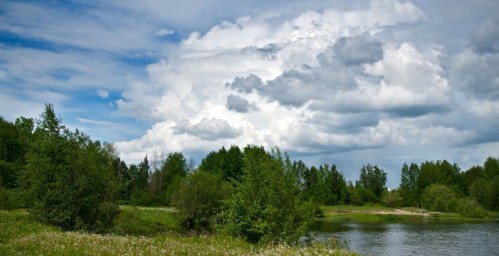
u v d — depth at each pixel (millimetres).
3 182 57188
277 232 29078
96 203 37156
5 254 15273
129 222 50438
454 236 63750
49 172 35062
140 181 149500
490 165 175125
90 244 17578
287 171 30891
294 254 18609
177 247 18469
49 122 36750
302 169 161750
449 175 173500
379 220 105062
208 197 67938
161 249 17281
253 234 30656
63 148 36281
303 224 29797
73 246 17047
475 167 187125
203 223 67500
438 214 122188
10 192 40531
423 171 177750
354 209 133875
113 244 18266
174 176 127625
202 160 123812
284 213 29609
